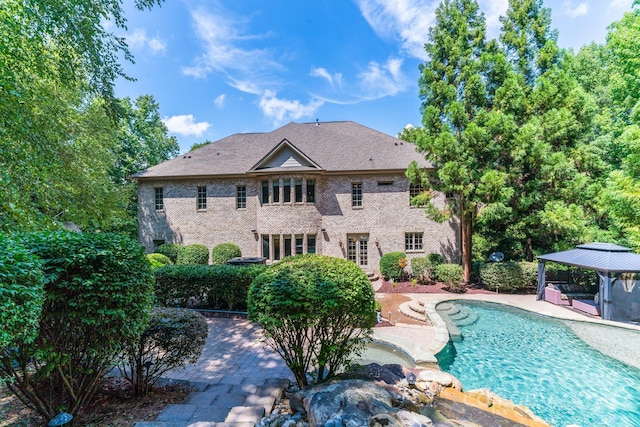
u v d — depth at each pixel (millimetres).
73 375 3783
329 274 4684
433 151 14844
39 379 3471
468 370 7086
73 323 3387
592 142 17297
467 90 14938
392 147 19906
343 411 3621
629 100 15500
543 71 18000
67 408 3586
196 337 4824
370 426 3330
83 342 3553
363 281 4887
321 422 3582
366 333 5285
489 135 13859
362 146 20281
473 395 5129
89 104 15516
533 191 15398
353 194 18891
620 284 12305
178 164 20781
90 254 3385
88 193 14617
